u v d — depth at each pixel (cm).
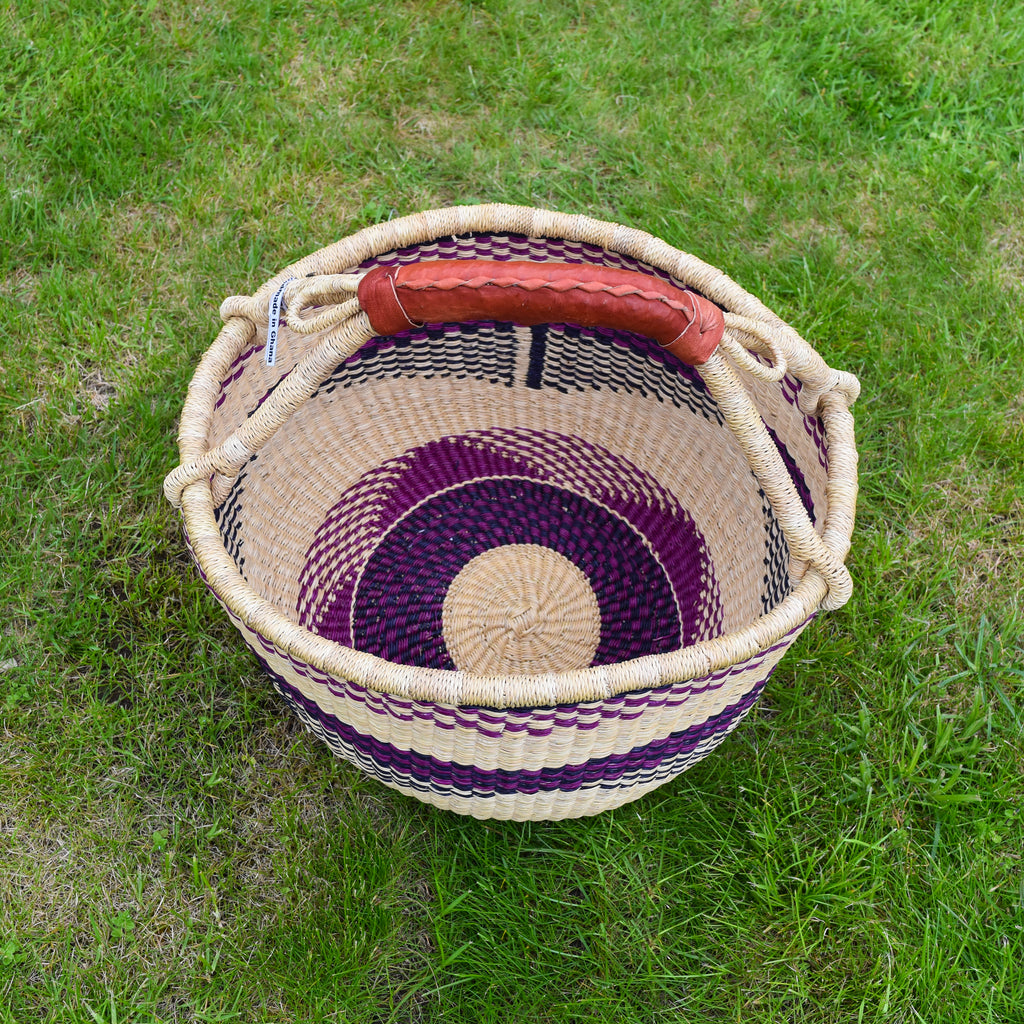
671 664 109
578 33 258
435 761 124
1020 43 261
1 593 171
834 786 162
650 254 148
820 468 143
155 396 195
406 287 120
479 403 186
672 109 246
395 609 173
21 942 143
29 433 189
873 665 174
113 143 224
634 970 146
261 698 166
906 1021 142
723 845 155
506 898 149
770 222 232
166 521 181
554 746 118
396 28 252
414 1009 141
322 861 150
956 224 230
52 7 242
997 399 208
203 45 244
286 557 168
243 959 143
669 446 177
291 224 220
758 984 145
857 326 214
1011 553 189
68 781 156
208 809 156
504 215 151
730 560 168
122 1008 139
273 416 125
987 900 151
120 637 170
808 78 256
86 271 209
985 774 162
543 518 184
